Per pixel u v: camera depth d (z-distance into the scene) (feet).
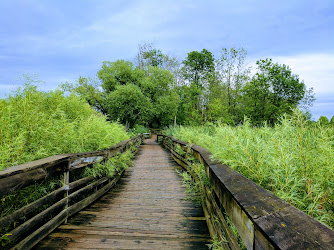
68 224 8.91
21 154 7.82
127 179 17.63
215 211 6.80
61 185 9.02
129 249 7.05
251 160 5.13
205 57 128.57
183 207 11.22
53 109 13.21
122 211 10.58
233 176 5.21
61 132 10.34
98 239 7.67
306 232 2.19
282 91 39.40
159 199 12.55
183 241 7.64
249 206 3.20
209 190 8.75
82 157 10.15
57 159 7.97
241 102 48.42
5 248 6.10
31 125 8.93
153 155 32.86
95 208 10.99
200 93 58.59
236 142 6.00
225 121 41.55
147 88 77.66
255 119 38.91
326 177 4.06
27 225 6.44
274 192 4.34
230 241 4.56
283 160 4.16
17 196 7.06
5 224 5.53
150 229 8.59
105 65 78.59
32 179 6.54
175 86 94.38
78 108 15.83
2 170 5.70
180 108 91.86
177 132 31.99
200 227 8.81
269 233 2.32
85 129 12.19
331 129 5.12
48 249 6.90
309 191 3.93
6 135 7.47
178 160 24.35
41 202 7.16
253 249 2.98
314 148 4.83
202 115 49.65
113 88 77.77
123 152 19.49
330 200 3.82
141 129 77.30
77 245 7.20
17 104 9.55
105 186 13.62
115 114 64.80
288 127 5.49
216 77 58.75
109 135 14.78
